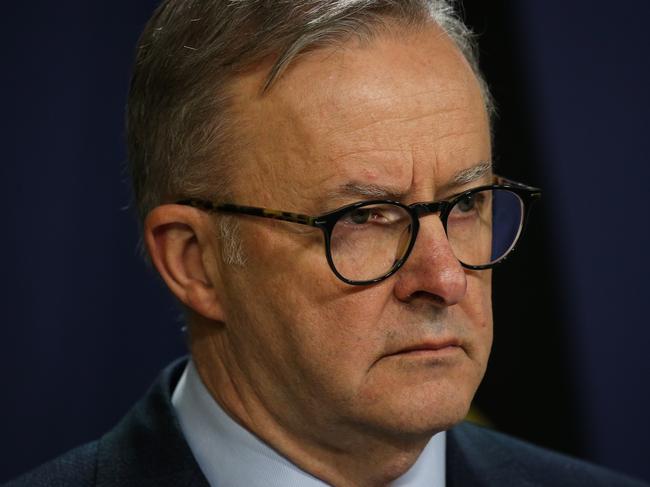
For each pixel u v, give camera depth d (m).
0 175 5.31
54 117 5.39
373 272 2.96
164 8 3.35
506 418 5.94
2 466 5.32
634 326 5.88
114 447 3.47
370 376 3.00
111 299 5.50
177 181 3.28
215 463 3.38
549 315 5.89
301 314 3.01
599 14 5.89
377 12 3.03
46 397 5.38
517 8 5.82
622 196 5.87
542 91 5.82
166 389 3.57
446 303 2.95
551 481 3.82
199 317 3.43
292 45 2.95
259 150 3.04
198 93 3.16
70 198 5.41
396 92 2.95
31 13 5.36
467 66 3.19
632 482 3.99
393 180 2.92
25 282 5.34
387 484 3.30
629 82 5.89
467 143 3.04
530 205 3.21
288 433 3.24
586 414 5.89
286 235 3.01
